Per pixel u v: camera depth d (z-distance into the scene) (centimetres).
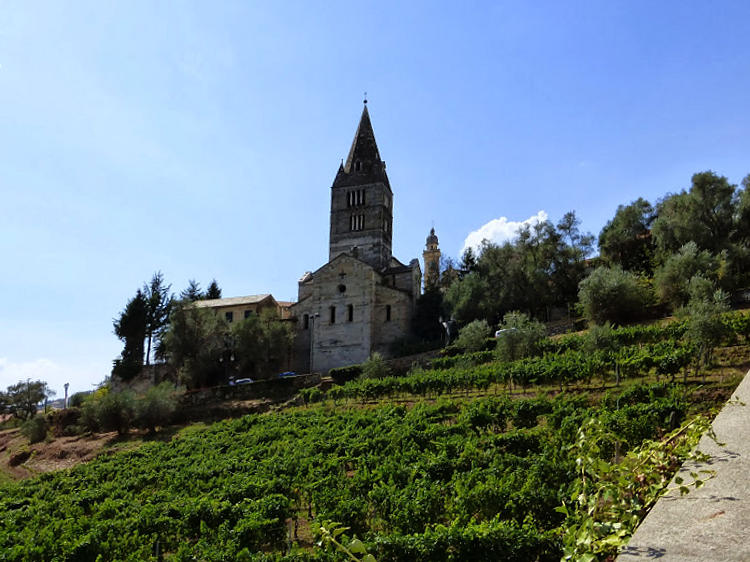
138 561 1986
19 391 10806
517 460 2403
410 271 8462
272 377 7969
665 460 508
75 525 2517
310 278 9300
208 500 2566
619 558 332
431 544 1595
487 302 7288
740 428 494
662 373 3606
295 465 3200
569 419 2800
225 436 4888
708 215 6612
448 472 2533
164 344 8438
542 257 7462
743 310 5075
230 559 1911
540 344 5238
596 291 5853
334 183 9406
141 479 3628
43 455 6506
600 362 3953
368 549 1647
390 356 7756
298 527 2645
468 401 4278
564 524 531
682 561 303
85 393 10594
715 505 365
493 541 1527
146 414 6291
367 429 3831
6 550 2173
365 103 9906
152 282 9888
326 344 8062
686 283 5394
